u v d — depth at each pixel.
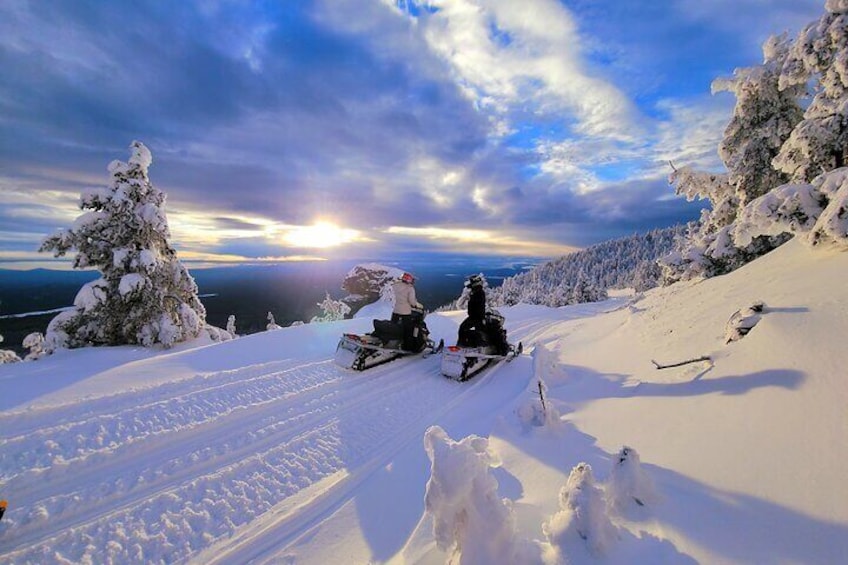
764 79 10.44
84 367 7.96
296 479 3.99
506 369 7.86
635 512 2.56
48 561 2.93
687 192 12.30
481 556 2.27
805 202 5.31
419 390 6.55
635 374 5.29
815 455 2.49
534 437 4.23
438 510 2.40
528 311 19.81
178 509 3.50
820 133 6.00
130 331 12.71
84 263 12.34
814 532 2.06
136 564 2.95
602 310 20.00
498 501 2.38
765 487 2.44
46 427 4.64
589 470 2.50
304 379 6.65
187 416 5.07
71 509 3.43
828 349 3.23
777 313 4.12
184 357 7.84
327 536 3.24
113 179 12.50
